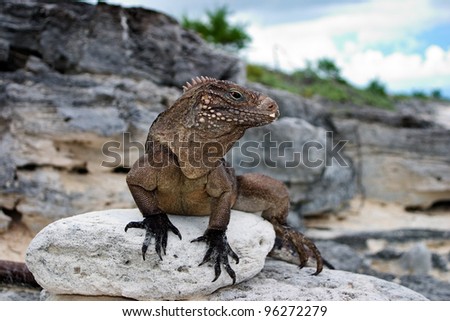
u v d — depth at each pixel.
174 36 1.25
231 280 0.68
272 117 0.64
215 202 0.68
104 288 0.66
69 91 1.08
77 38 1.15
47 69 1.12
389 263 1.20
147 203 0.67
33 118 1.04
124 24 1.18
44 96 1.06
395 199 1.55
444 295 1.00
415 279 1.08
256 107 0.64
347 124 1.61
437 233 1.33
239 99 0.64
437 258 1.19
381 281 0.76
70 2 1.20
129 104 1.11
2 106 1.04
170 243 0.66
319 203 1.35
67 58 1.15
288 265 0.81
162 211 0.67
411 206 1.54
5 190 1.00
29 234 1.03
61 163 1.05
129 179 0.67
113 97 1.10
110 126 1.07
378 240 1.29
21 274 0.85
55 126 1.05
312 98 2.18
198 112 0.64
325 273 0.78
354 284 0.74
